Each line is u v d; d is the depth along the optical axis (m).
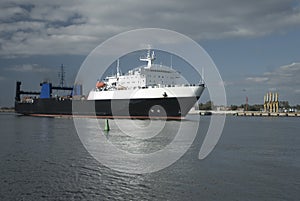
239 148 38.69
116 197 18.83
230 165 27.95
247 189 20.47
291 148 39.06
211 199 18.58
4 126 71.19
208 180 22.59
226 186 21.17
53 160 29.14
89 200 18.23
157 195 19.14
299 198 18.92
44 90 116.38
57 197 18.69
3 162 28.16
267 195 19.39
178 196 19.05
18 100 137.88
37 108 119.38
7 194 19.11
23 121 90.75
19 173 24.05
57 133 54.22
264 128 78.50
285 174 24.61
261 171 25.55
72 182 21.75
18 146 38.06
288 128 78.38
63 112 105.44
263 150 37.16
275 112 196.00
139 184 21.42
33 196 18.80
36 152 33.50
